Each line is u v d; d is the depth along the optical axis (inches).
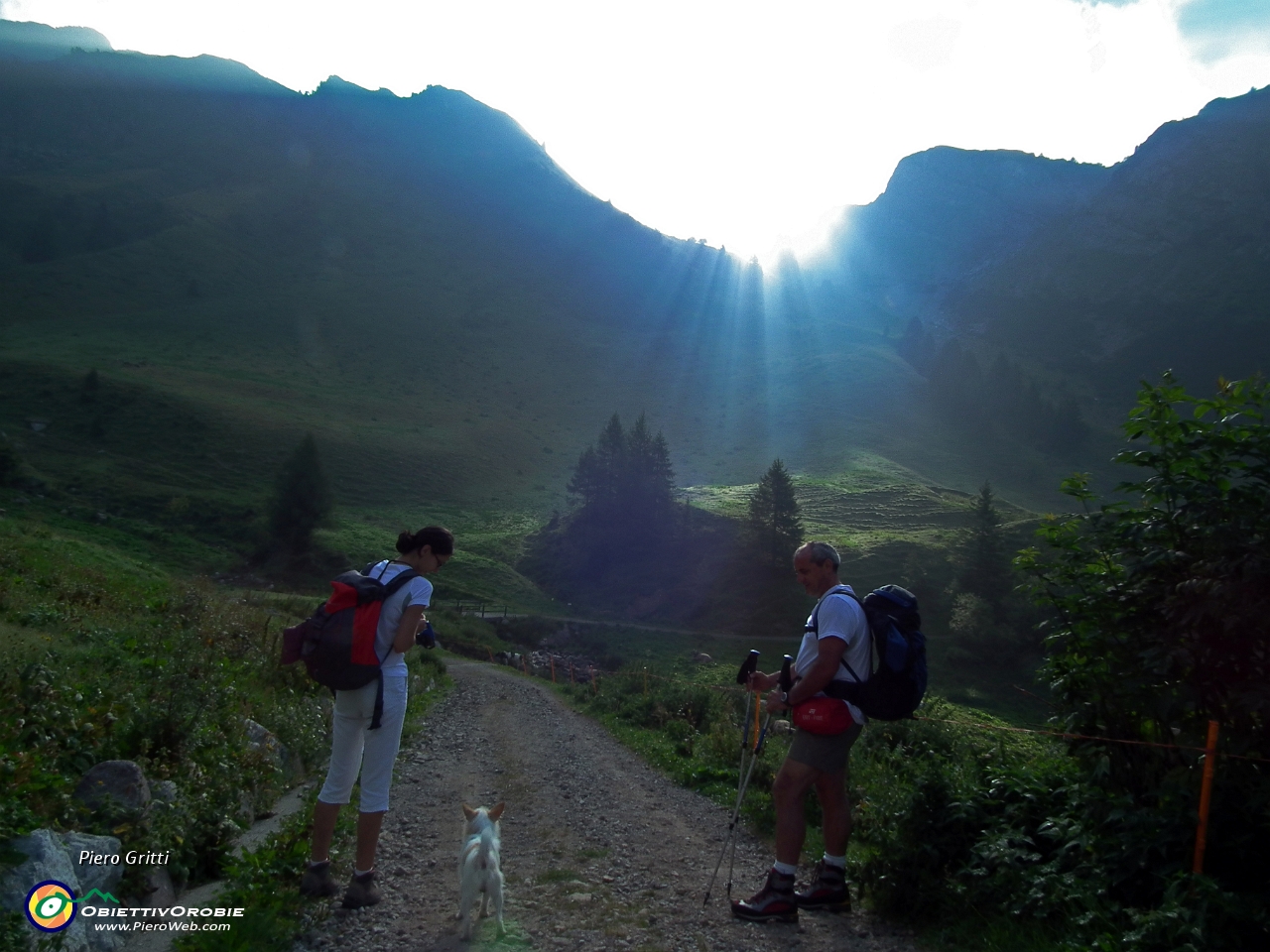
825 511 3329.2
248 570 2325.3
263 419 3836.1
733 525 2979.8
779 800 179.0
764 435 5162.4
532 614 2322.8
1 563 533.0
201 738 262.1
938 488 3828.7
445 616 1980.8
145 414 3540.8
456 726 534.9
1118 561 193.0
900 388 6117.1
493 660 1614.2
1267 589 159.6
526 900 191.3
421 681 717.3
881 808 216.1
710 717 570.3
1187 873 148.6
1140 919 139.8
